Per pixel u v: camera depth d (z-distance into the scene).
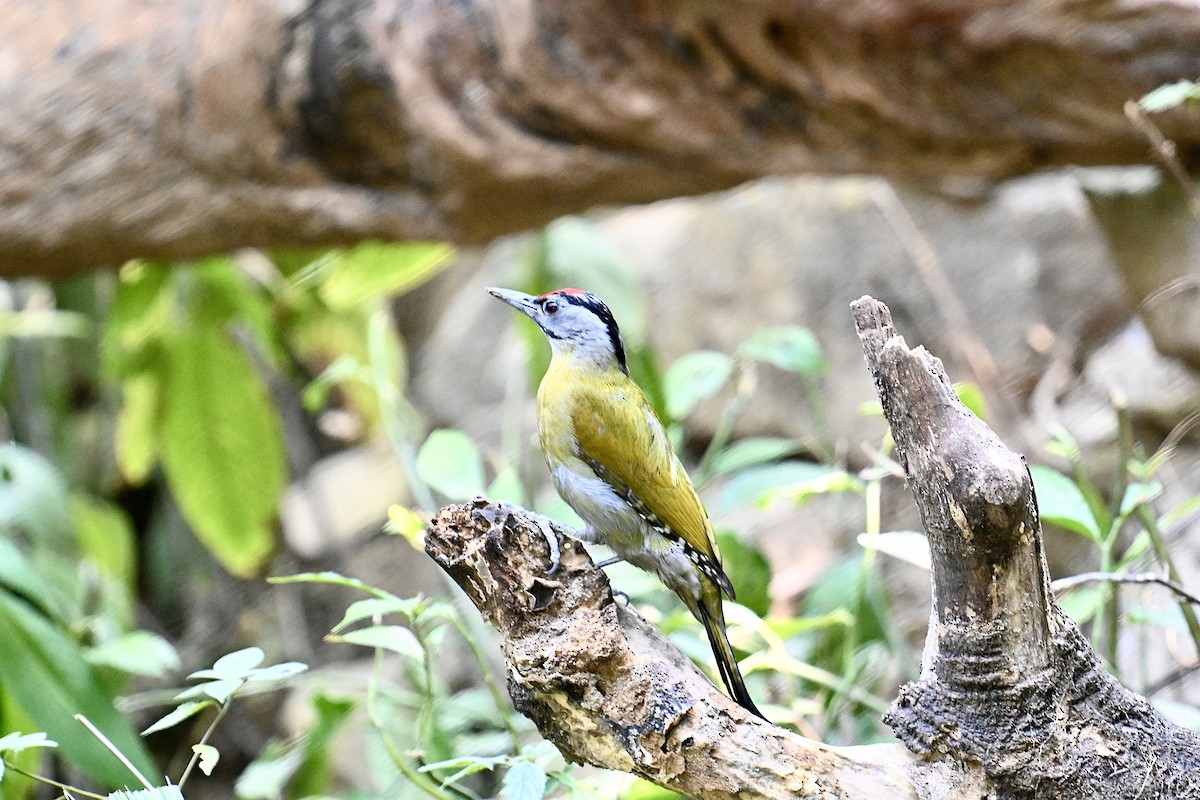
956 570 5.21
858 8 8.92
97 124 10.77
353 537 18.61
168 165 10.91
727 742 5.38
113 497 19.59
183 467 14.61
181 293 14.28
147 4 10.81
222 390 14.40
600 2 9.58
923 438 5.16
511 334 18.06
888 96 9.35
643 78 9.84
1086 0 8.41
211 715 17.67
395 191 10.98
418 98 10.35
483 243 11.52
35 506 11.33
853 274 15.76
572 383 8.16
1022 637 5.27
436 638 7.40
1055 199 15.43
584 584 5.57
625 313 12.62
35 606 8.96
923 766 5.46
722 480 15.12
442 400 18.34
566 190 10.62
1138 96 8.66
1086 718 5.36
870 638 9.19
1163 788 5.32
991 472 4.96
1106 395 13.77
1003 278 15.30
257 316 14.66
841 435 15.03
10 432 17.84
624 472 7.90
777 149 9.98
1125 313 14.65
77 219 10.96
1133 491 7.55
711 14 9.38
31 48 10.79
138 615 19.00
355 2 10.39
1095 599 7.78
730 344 15.99
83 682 8.39
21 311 17.52
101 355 17.52
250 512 14.79
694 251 16.44
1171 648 9.21
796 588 13.00
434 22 10.19
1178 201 11.84
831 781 5.39
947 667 5.39
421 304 21.02
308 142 10.76
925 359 5.17
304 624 18.47
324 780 10.20
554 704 5.56
